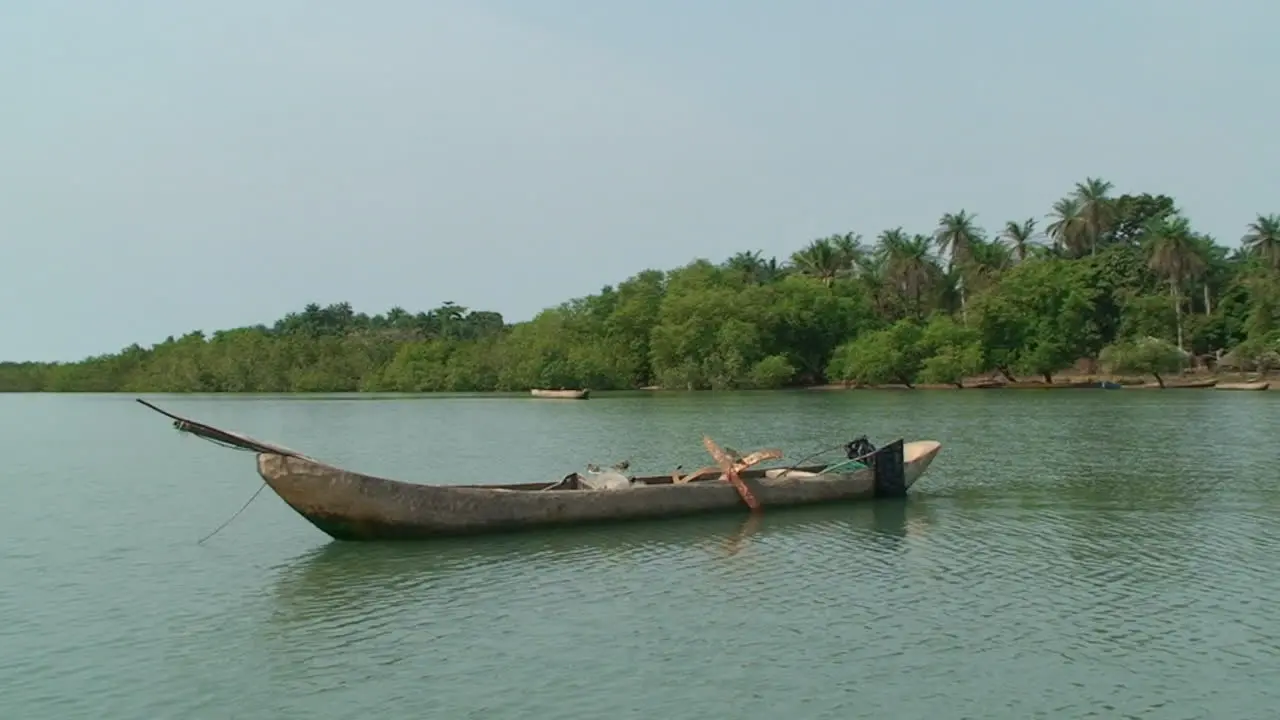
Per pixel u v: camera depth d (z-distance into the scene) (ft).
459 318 596.29
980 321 350.23
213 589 62.28
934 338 348.38
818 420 195.52
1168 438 146.51
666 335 383.24
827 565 65.92
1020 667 45.98
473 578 63.36
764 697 42.73
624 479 83.76
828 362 387.14
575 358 383.86
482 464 130.82
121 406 321.93
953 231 403.75
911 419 192.85
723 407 249.34
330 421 221.05
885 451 91.40
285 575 65.31
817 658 47.44
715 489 83.71
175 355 454.40
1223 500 90.33
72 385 480.23
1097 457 123.95
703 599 57.93
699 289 404.57
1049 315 347.36
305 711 42.22
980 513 84.69
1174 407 214.28
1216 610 54.44
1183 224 338.95
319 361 435.53
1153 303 337.11
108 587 63.26
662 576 63.41
